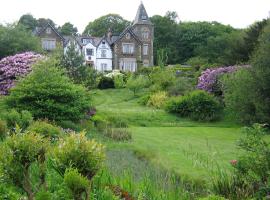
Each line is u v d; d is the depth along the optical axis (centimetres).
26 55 2456
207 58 6278
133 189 706
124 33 6306
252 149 767
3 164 473
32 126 1330
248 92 2184
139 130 2144
